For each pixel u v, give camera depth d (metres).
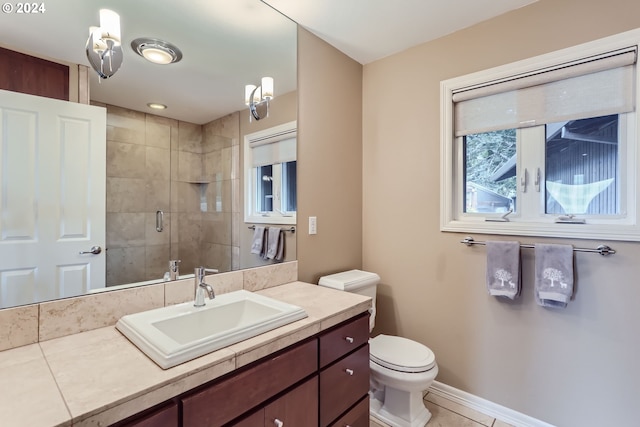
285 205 1.88
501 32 1.77
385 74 2.27
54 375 0.82
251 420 0.99
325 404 1.28
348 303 1.47
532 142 1.75
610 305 1.50
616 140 1.53
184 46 1.46
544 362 1.68
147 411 0.78
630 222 1.47
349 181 2.29
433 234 2.05
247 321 1.38
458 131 1.98
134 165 1.32
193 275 1.49
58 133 1.12
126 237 1.29
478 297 1.89
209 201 1.56
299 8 1.71
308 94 1.98
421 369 1.64
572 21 1.56
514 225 1.74
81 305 1.14
